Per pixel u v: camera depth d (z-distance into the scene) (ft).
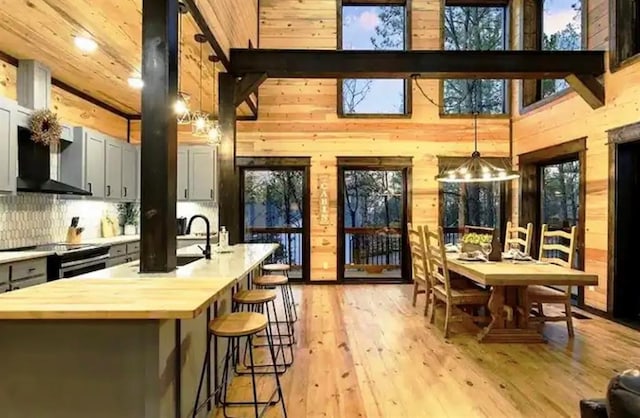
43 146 14.74
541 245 15.76
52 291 6.64
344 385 10.02
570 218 19.45
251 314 8.59
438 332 14.17
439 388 9.85
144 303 5.82
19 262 11.61
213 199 22.26
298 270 23.68
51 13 10.92
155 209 8.74
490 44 23.81
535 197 21.94
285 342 13.09
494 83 23.89
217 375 9.24
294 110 23.20
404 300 18.98
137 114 22.66
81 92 18.42
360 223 23.79
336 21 23.25
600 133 16.49
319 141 23.18
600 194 16.49
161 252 8.69
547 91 21.13
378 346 12.78
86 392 6.02
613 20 15.84
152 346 6.01
